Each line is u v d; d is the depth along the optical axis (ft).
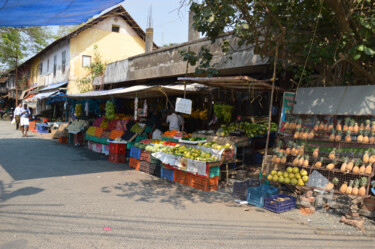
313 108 20.51
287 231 14.84
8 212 16.24
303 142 20.30
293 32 21.48
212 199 20.44
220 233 14.35
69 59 68.28
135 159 30.73
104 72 60.03
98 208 17.48
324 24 21.40
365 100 18.43
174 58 38.81
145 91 31.30
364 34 18.02
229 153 24.79
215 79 21.22
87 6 18.44
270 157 21.72
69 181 23.93
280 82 27.99
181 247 12.71
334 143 18.99
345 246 13.24
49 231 13.91
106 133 38.55
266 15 21.21
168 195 21.08
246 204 19.30
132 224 15.17
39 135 60.23
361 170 16.49
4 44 86.33
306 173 18.80
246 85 24.88
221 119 33.71
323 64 22.44
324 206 18.12
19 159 32.78
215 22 18.62
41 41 83.05
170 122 34.94
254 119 32.24
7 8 17.51
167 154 25.46
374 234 14.57
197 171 22.56
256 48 21.83
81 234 13.69
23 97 99.60
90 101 51.26
